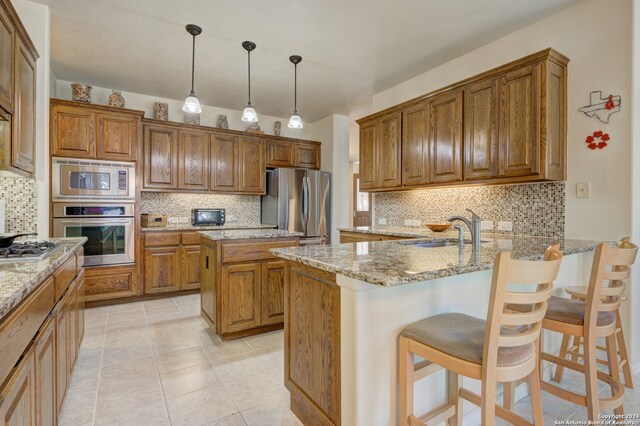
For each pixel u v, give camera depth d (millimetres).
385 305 1345
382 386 1341
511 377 1124
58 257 1572
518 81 2521
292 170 4902
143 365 2289
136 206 3762
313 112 5227
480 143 2783
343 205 5430
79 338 2262
